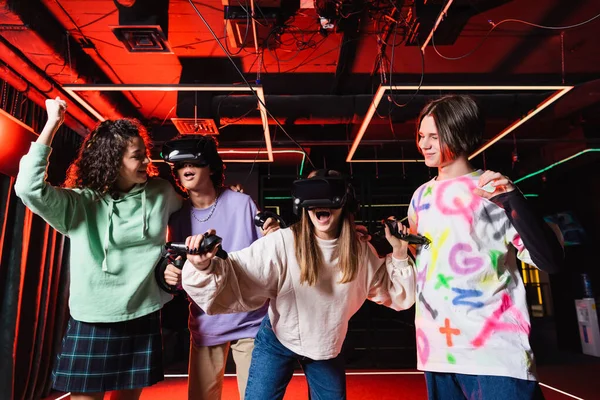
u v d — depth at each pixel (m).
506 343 1.09
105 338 1.35
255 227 1.80
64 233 1.40
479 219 1.20
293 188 1.24
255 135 5.54
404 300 1.35
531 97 4.50
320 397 1.39
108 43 3.67
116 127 1.44
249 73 4.34
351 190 1.29
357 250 1.32
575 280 6.58
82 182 1.46
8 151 3.04
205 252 1.09
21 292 3.35
